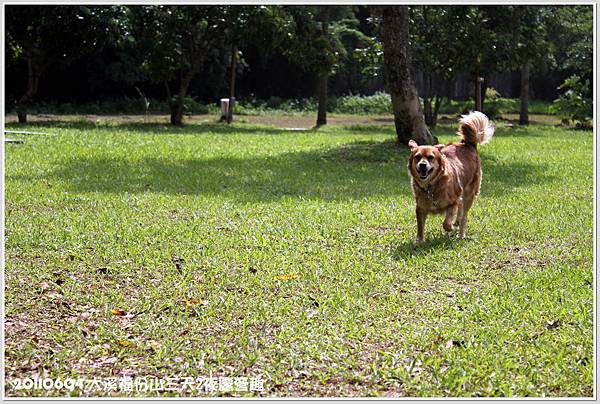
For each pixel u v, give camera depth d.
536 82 43.12
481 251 7.50
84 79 36.69
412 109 16.48
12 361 4.81
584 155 16.47
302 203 9.88
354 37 37.84
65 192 10.49
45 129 21.17
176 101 26.55
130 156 15.02
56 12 23.53
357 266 6.86
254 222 8.66
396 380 4.57
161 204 9.68
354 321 5.49
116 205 9.59
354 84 42.62
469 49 26.39
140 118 31.06
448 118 33.59
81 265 6.83
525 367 4.73
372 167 13.92
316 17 30.06
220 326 5.43
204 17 25.62
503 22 27.41
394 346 5.07
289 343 5.09
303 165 14.04
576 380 4.58
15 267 6.66
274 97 39.94
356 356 4.90
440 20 26.78
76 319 5.54
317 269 6.77
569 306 5.78
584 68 31.53
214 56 36.94
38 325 5.41
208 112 36.31
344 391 4.46
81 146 16.62
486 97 37.09
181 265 6.89
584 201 10.33
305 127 27.61
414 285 6.39
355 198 10.40
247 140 19.45
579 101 28.03
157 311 5.71
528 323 5.46
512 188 11.48
